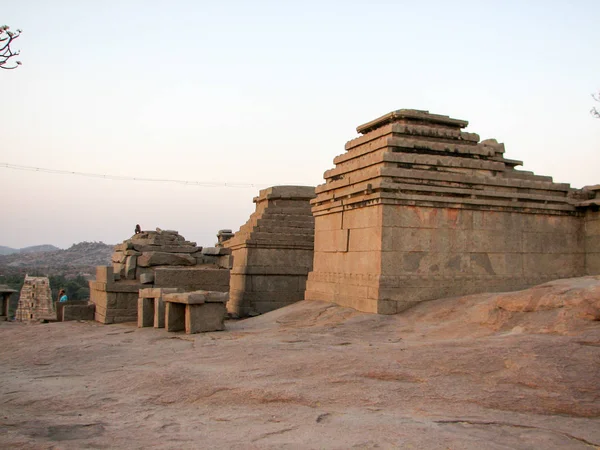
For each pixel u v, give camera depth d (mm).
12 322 26703
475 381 8602
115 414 8195
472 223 17984
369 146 18688
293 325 17000
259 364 10703
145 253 21922
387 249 16906
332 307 18609
